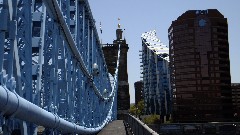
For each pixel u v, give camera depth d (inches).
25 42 349.7
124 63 4881.9
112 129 1489.9
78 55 709.9
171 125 2603.3
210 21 6555.1
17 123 382.9
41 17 448.5
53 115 447.5
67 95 615.2
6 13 283.6
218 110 6274.6
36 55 471.8
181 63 6609.3
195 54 6491.1
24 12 352.5
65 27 538.6
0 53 278.4
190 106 6387.8
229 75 6530.5
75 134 754.8
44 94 466.3
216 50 6491.1
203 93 6348.4
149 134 284.0
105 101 1862.7
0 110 268.2
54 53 507.5
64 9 663.8
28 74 351.9
